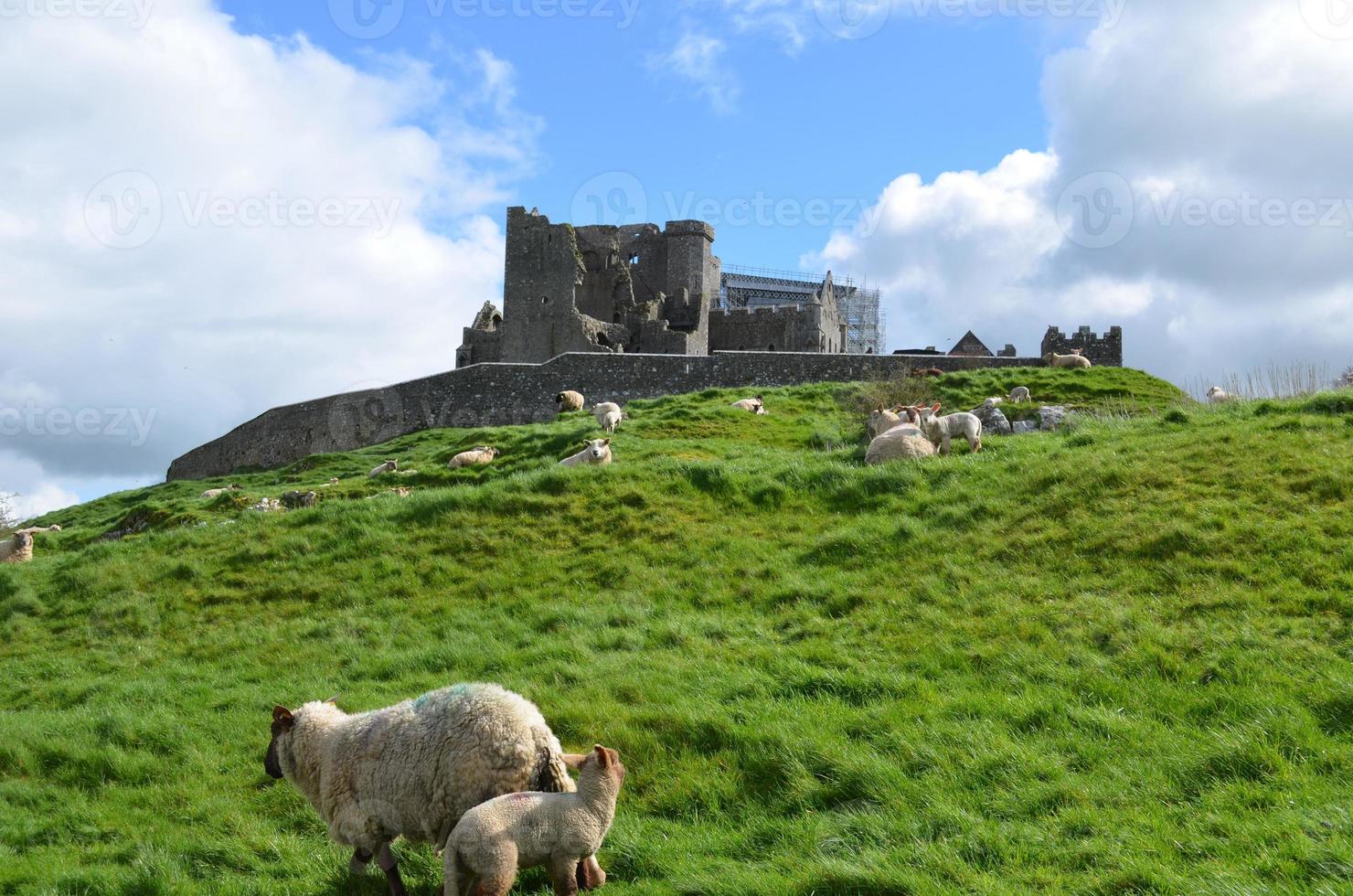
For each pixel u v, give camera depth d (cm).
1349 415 1786
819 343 8238
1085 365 4462
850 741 994
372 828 806
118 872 890
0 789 1098
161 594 1822
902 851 785
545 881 826
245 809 1020
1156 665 1098
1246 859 717
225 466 5872
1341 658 1049
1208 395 2773
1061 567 1411
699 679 1194
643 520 1864
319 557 1880
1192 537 1398
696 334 7938
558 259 7600
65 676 1550
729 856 838
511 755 775
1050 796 851
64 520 4472
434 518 1972
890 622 1332
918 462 1984
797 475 2005
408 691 1274
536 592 1631
